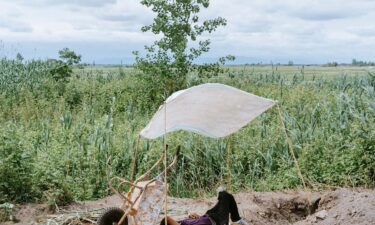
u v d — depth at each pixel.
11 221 8.46
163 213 8.80
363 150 10.96
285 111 15.55
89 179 11.11
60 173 10.33
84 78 25.14
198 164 12.40
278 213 9.50
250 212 9.10
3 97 19.28
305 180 10.84
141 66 19.62
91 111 17.69
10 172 9.46
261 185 11.16
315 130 13.31
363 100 14.54
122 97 19.47
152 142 12.95
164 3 19.92
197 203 9.70
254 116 6.69
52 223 8.13
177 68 20.16
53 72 22.62
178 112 6.58
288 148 12.52
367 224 7.59
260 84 24.52
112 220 7.09
